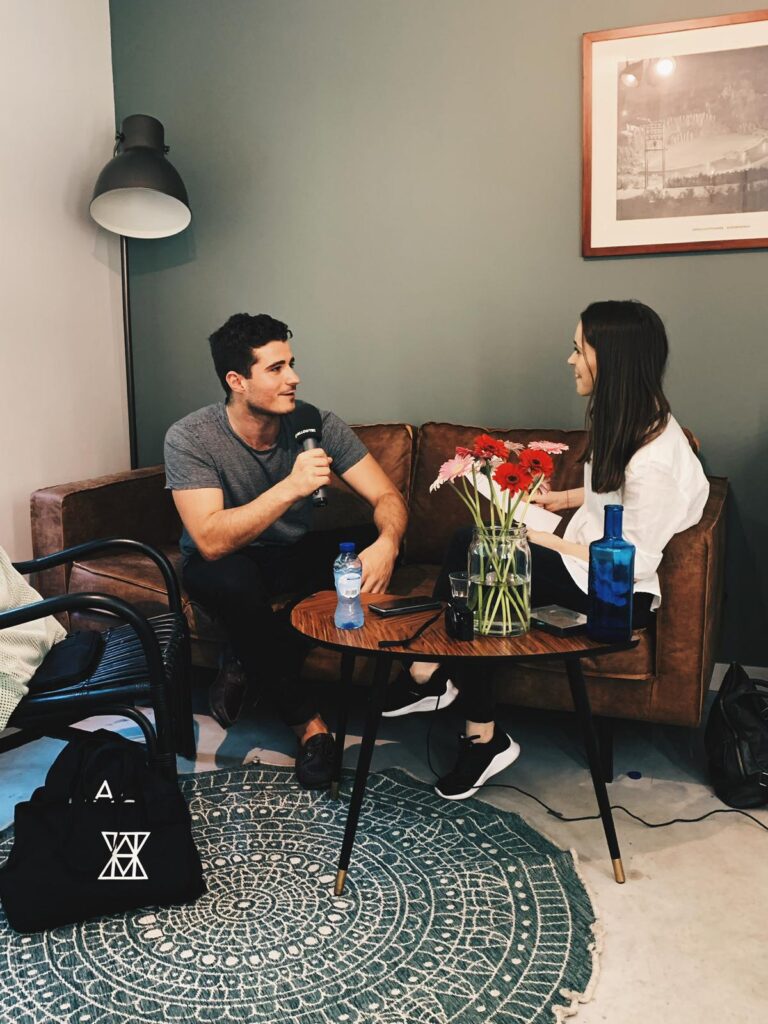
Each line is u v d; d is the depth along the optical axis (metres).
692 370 2.65
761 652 2.68
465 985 1.41
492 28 2.70
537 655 1.55
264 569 2.28
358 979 1.43
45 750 2.32
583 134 2.63
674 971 1.45
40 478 2.84
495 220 2.78
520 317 2.80
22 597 1.95
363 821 1.92
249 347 2.14
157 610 2.35
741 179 2.51
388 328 2.95
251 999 1.39
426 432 2.72
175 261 3.15
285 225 3.01
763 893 1.65
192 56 3.02
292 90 2.93
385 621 1.77
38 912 1.54
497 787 2.08
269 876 1.72
